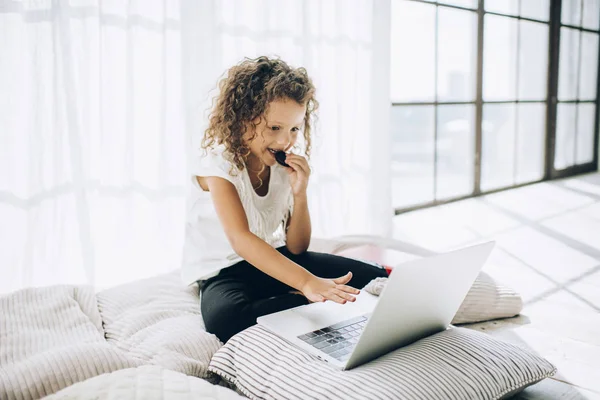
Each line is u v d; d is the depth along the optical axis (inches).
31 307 56.8
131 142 80.9
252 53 94.1
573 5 203.3
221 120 57.6
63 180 76.2
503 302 70.1
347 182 112.0
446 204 157.5
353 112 111.6
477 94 165.8
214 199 56.5
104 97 78.4
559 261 100.4
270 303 53.4
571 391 51.3
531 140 195.9
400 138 350.9
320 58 103.6
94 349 45.6
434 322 49.2
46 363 43.3
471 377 43.3
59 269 77.2
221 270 59.7
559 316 72.2
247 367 46.2
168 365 47.9
